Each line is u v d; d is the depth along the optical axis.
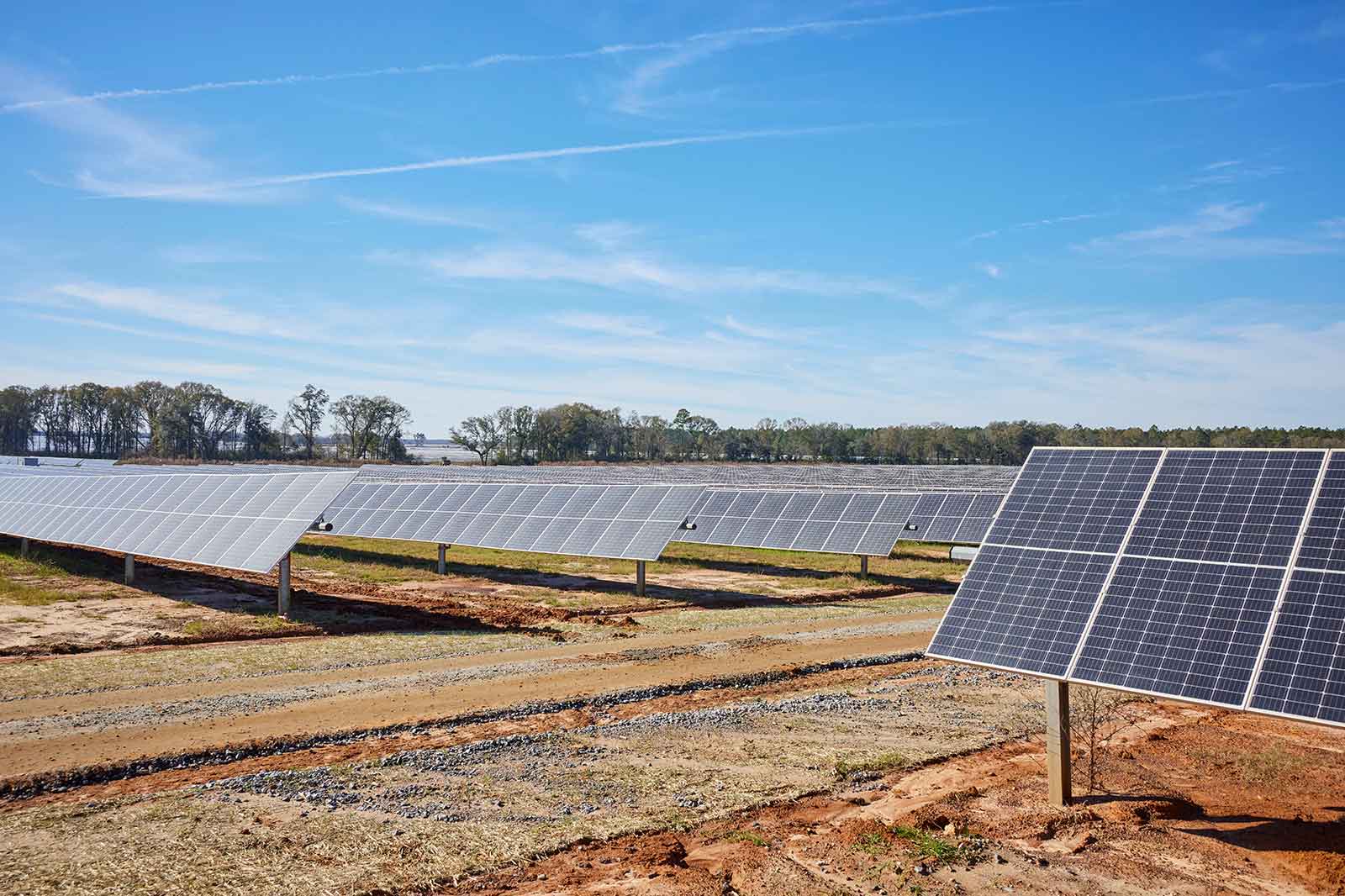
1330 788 14.95
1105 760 16.41
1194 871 11.73
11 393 151.00
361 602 33.97
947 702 20.88
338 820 13.36
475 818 13.51
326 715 18.80
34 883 11.09
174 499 38.44
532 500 44.38
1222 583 12.71
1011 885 11.30
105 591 35.12
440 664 23.58
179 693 20.25
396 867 11.74
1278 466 13.81
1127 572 13.65
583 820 13.52
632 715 19.50
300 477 33.72
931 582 42.62
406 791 14.59
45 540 41.53
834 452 171.12
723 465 147.00
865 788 15.18
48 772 15.07
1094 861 12.00
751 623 30.58
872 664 24.95
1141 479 15.06
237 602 33.03
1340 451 13.37
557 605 34.50
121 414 157.12
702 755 16.73
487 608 33.38
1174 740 17.67
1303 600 11.90
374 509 51.12
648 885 11.23
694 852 12.47
